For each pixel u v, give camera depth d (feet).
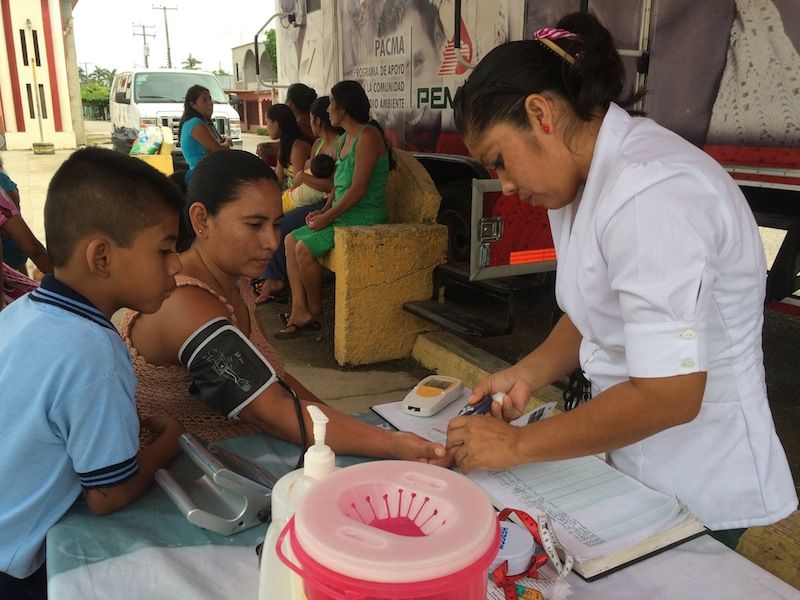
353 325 12.70
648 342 3.46
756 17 8.09
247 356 4.73
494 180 10.57
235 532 3.76
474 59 12.68
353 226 12.73
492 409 4.87
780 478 4.32
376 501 2.60
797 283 9.45
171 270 4.18
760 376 4.22
